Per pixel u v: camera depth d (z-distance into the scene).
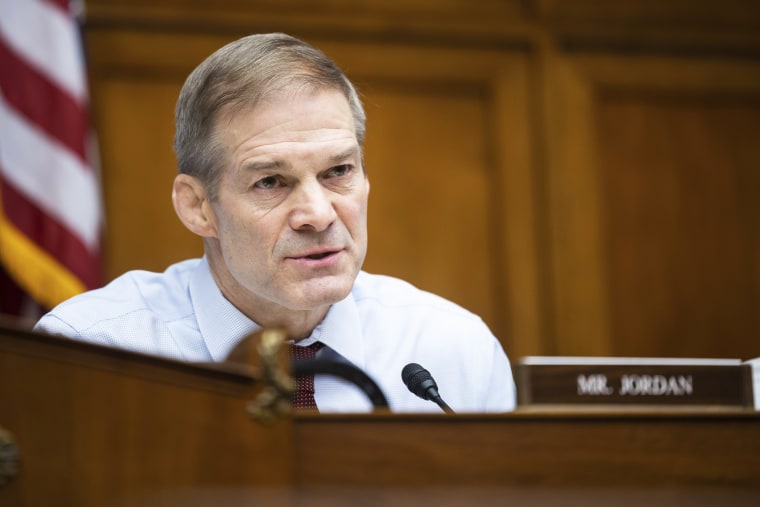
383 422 1.78
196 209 3.02
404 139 6.48
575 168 6.70
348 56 6.46
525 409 2.13
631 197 6.78
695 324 6.74
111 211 5.96
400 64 6.54
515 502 1.80
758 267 6.88
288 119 2.81
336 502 1.75
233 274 2.94
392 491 1.77
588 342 6.57
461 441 1.80
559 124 6.71
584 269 6.62
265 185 2.84
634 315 6.67
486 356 3.52
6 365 1.70
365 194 2.94
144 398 1.71
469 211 6.50
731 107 7.00
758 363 2.60
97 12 6.08
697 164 6.90
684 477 1.87
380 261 6.32
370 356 3.37
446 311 3.56
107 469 1.69
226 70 2.87
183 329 3.26
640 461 1.86
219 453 1.71
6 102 5.29
